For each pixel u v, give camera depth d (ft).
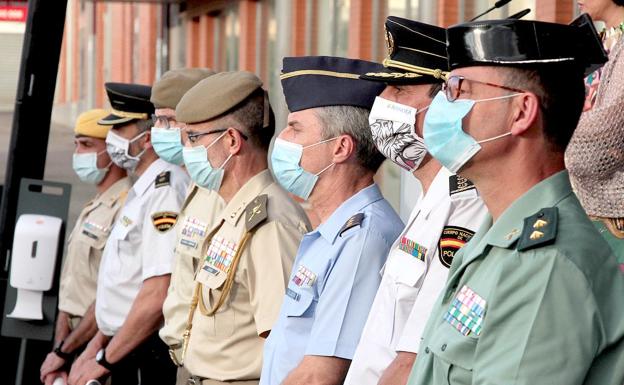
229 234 13.69
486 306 7.70
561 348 7.30
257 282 13.17
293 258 13.19
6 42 103.60
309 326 11.86
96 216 20.77
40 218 18.30
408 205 25.52
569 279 7.38
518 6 23.03
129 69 68.54
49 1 19.77
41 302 18.44
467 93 8.14
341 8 34.99
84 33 85.25
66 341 19.65
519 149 8.03
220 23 50.57
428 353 8.23
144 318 16.70
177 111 14.55
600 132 10.51
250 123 14.32
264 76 43.91
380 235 11.73
